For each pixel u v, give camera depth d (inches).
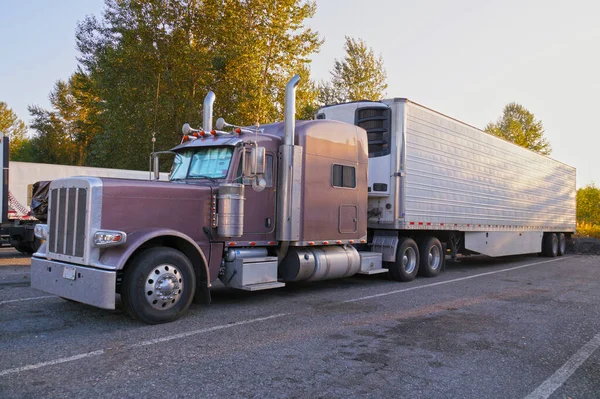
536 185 727.7
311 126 346.0
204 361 190.5
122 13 1029.8
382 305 320.5
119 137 1019.9
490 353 214.5
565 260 741.3
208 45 1051.9
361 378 176.7
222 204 288.5
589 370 196.1
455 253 537.3
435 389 168.6
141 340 218.5
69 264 252.2
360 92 1551.4
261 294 355.6
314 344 219.9
